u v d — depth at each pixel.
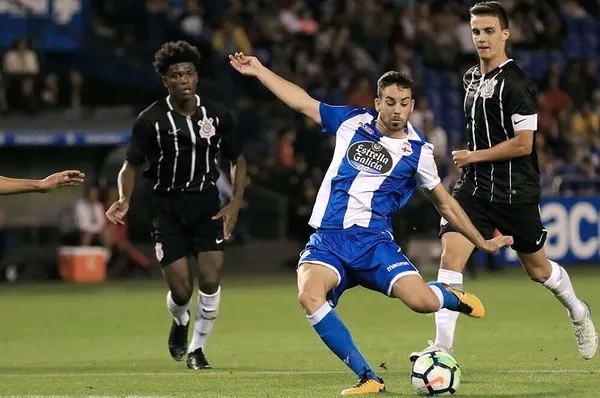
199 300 30.23
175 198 30.17
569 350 32.22
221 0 82.62
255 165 74.94
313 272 23.59
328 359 31.73
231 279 66.75
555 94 82.69
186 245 30.39
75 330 42.22
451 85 84.94
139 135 29.89
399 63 82.50
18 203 70.75
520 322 41.72
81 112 72.50
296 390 24.47
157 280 66.50
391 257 23.73
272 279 66.50
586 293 54.09
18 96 72.44
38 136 69.50
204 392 24.44
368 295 56.38
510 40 89.75
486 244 24.41
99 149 72.44
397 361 30.75
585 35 92.81
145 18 79.94
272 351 34.28
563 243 69.50
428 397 22.70
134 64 78.12
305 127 75.62
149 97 78.31
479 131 27.45
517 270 70.00
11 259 68.19
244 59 25.05
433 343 27.16
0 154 71.12
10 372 29.64
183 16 79.44
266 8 84.38
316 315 23.11
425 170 24.03
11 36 75.44
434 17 87.12
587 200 70.06
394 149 24.00
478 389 23.81
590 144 80.38
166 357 33.53
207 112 30.14
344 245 23.83
